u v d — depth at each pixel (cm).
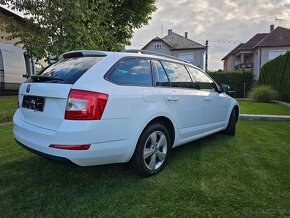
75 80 242
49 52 744
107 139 245
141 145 282
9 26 766
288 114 825
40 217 216
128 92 265
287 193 261
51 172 306
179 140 348
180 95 340
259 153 392
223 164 341
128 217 218
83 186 271
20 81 1034
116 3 1266
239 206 236
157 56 337
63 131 228
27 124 272
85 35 755
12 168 318
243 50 3028
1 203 236
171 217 219
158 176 300
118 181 284
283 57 1355
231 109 497
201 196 253
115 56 279
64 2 707
